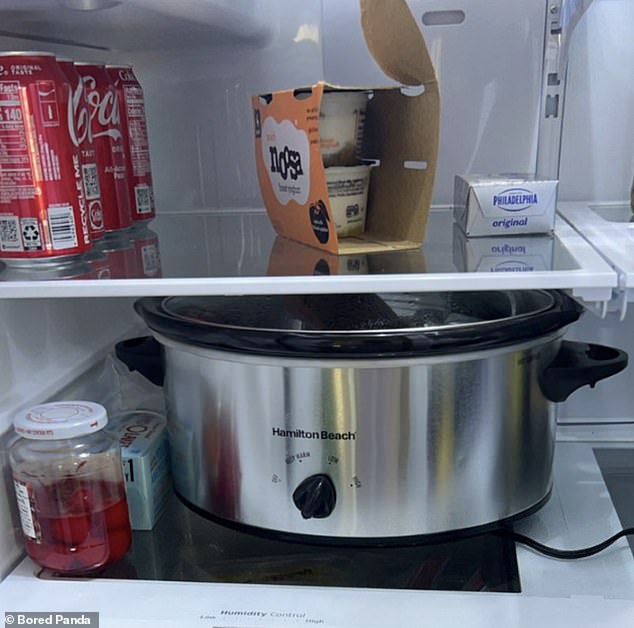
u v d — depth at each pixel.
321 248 0.75
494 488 0.70
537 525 0.78
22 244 0.65
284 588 0.67
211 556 0.76
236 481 0.71
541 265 0.62
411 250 0.72
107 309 1.01
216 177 1.09
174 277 0.63
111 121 0.82
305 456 0.67
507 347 0.66
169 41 0.93
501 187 0.75
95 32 0.84
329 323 0.67
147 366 0.80
